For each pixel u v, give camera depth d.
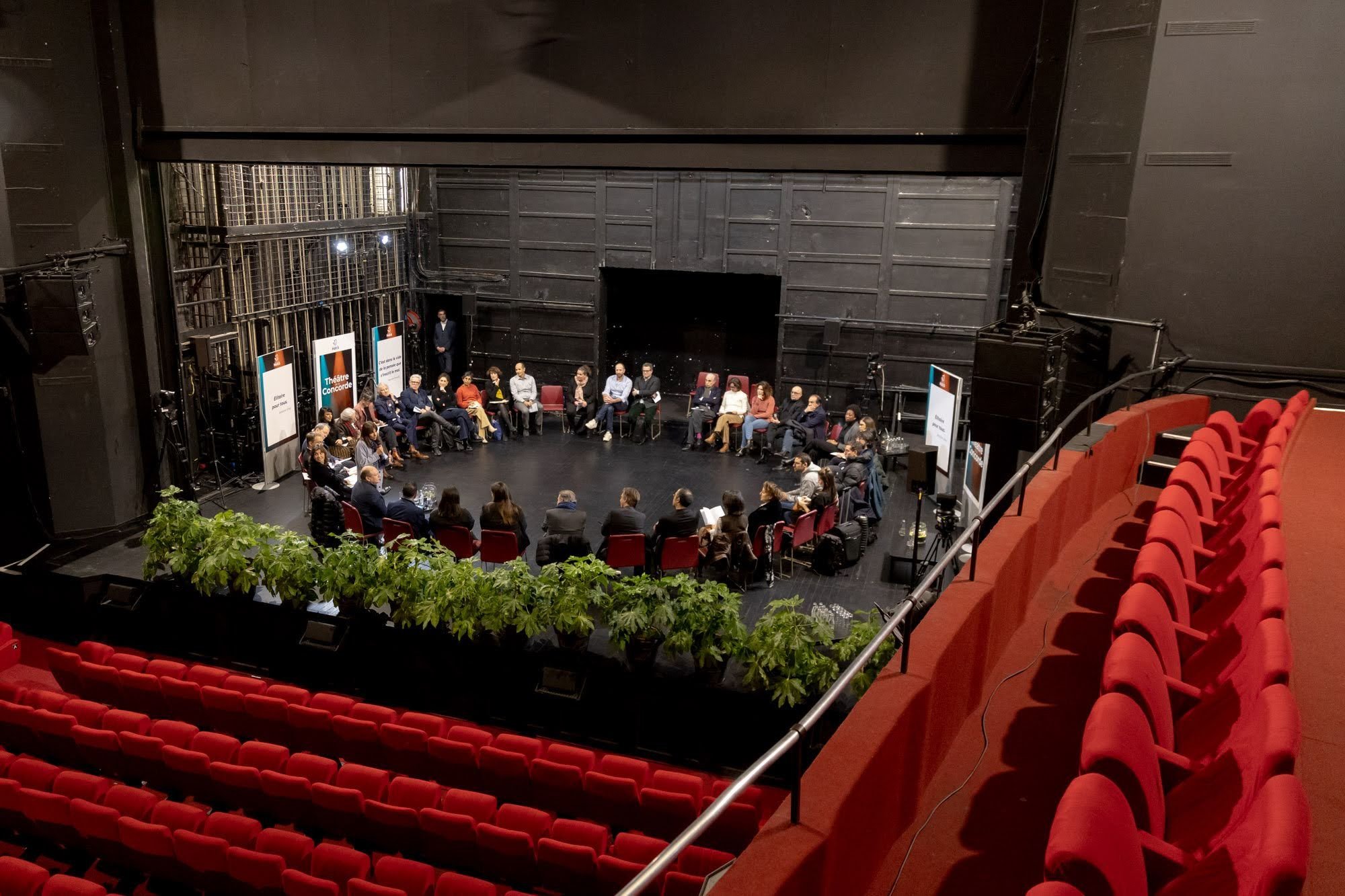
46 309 11.30
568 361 19.25
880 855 3.47
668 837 7.07
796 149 10.05
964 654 4.18
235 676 8.84
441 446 16.53
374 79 11.14
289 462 14.97
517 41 10.57
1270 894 1.90
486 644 9.46
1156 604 3.58
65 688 9.38
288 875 5.81
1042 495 5.72
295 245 16.56
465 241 19.20
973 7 9.11
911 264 16.81
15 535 12.58
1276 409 7.16
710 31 9.97
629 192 17.98
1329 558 5.07
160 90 11.95
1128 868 2.20
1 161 11.52
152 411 13.12
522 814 6.59
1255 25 7.55
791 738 2.82
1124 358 8.59
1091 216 8.66
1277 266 7.83
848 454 13.04
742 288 19.03
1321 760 3.26
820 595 11.17
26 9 11.35
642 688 8.98
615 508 13.77
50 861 7.20
